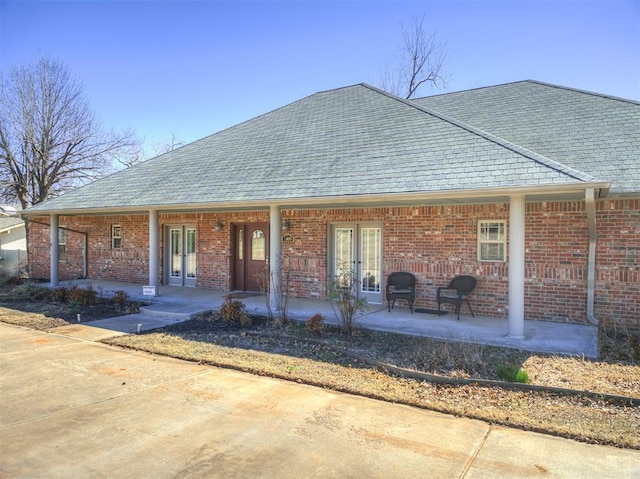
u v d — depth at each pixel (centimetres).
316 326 828
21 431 423
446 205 1021
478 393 514
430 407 476
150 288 1117
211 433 419
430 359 639
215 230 1405
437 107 1318
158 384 559
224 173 1153
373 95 1380
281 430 425
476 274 988
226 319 953
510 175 723
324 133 1209
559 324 886
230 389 540
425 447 390
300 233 1232
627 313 849
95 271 1694
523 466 357
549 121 1055
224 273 1390
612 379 560
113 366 639
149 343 764
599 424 429
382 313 1001
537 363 630
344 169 946
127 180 1378
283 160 1109
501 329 839
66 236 1786
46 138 2512
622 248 854
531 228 935
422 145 941
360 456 374
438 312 984
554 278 915
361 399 507
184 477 341
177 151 1487
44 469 352
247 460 368
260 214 1319
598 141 923
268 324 908
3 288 1516
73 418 453
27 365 643
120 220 1620
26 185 2514
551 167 711
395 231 1088
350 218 1150
